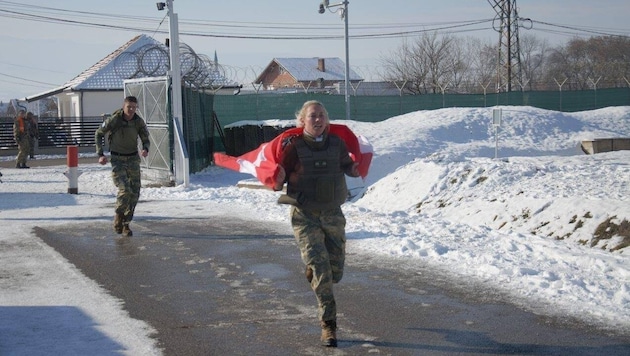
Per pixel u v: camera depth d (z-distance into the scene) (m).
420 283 8.07
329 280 6.04
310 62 90.62
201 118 24.08
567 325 6.50
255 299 7.59
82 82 47.19
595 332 6.30
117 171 11.29
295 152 6.10
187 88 21.80
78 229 12.04
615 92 42.25
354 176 6.38
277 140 6.12
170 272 8.84
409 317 6.83
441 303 7.27
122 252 10.07
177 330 6.56
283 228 11.83
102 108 47.59
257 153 6.24
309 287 8.05
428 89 72.19
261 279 8.45
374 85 73.50
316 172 6.10
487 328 6.46
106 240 10.99
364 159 6.44
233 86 36.91
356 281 8.22
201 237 11.12
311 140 6.11
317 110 6.06
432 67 73.50
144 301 7.55
